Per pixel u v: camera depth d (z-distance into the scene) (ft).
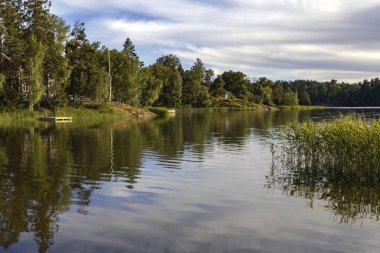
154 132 120.06
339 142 52.42
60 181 48.19
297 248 27.81
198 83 435.94
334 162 53.88
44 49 187.42
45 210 35.99
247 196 41.93
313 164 57.00
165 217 34.30
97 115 203.21
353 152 50.57
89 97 234.79
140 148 80.53
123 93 263.29
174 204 38.42
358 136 50.72
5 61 196.03
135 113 231.09
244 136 108.37
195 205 38.14
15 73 194.90
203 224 32.55
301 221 33.60
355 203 39.40
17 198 39.99
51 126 143.95
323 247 28.02
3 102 185.88
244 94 522.88
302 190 44.73
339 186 46.80
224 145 86.74
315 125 60.80
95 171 54.95
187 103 427.74
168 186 46.11
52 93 199.31
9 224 32.17
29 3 212.43
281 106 520.01
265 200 40.34
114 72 269.44
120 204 38.19
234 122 178.09
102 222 32.78
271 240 29.22
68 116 189.98
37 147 81.25
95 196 41.14
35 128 133.59
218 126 149.69
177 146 84.43
